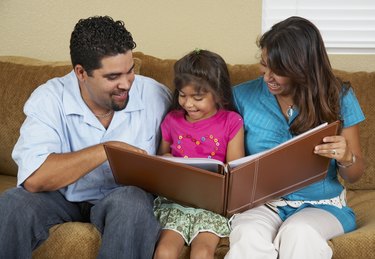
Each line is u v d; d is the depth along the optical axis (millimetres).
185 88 1726
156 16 2377
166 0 2357
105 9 2395
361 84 2033
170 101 1894
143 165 1541
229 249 1549
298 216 1606
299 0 2359
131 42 1626
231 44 2375
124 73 1616
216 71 1729
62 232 1570
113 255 1500
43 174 1583
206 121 1794
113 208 1527
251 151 1800
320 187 1718
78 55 1610
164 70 2096
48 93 1726
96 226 1588
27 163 1598
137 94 1803
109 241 1506
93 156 1586
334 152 1546
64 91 1734
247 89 1832
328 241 1545
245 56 2379
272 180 1581
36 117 1687
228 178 1506
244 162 1495
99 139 1752
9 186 2020
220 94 1754
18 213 1529
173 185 1570
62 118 1727
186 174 1504
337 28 2359
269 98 1760
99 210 1565
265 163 1516
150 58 2154
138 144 1795
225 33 2365
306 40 1602
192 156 1799
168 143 1852
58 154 1613
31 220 1540
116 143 1599
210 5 2346
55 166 1583
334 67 2355
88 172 1607
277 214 1707
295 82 1654
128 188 1574
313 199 1729
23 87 2104
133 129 1781
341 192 1769
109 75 1600
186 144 1805
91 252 1552
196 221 1621
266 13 2379
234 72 2074
